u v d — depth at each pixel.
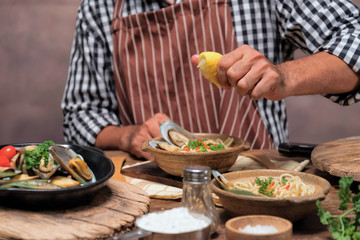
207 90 2.18
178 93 2.22
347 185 0.96
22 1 4.15
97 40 2.31
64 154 1.27
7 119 4.26
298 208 1.00
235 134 2.17
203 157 1.34
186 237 0.86
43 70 4.23
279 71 1.52
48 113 4.28
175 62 2.20
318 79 1.64
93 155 1.37
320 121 4.34
